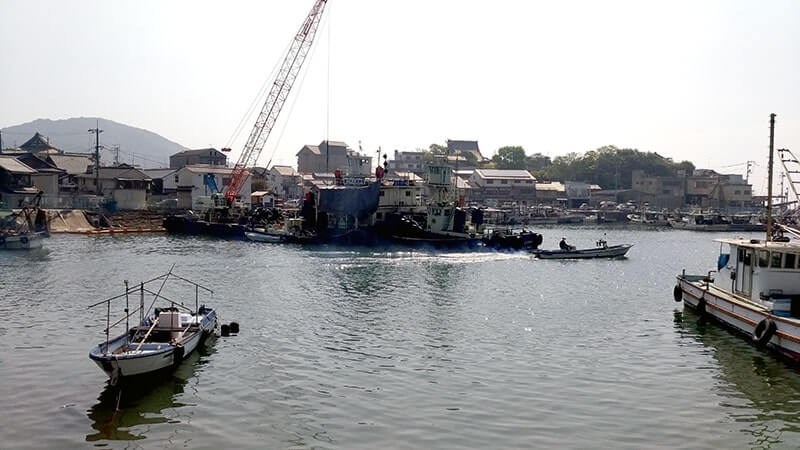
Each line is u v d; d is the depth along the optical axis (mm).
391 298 53750
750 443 24875
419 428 25781
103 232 108688
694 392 30453
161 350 30141
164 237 106000
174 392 29562
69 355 34875
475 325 44000
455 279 65125
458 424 26234
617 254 87625
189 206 137500
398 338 40000
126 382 29359
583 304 52375
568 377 32469
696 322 45500
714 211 184875
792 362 34344
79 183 134250
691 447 24422
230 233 106438
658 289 60875
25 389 29625
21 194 110750
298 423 26203
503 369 33719
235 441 24453
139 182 134500
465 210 100438
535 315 47656
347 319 45188
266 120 119375
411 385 30953
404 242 91312
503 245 91562
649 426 26328
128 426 25719
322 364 34125
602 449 24094
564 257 84500
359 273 68125
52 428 25469
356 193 97125
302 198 157000
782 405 28844
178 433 25125
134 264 71062
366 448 23906
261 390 29953
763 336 35688
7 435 24781
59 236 102500
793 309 36594
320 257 81250
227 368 33094
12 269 65312
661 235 141250
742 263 41688
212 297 52656
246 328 41844
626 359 35875
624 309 50375
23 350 35688
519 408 28047
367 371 33062
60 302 48844
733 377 32750
